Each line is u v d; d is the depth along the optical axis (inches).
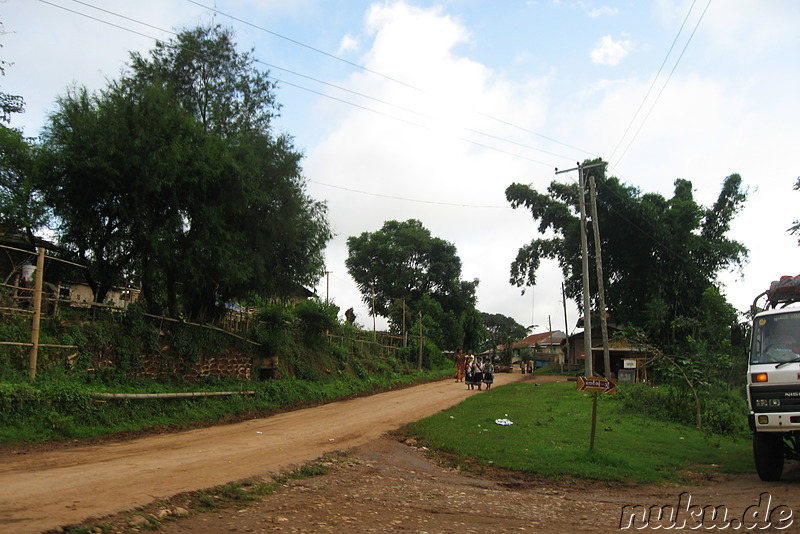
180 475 354.9
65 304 657.0
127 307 715.4
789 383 412.5
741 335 484.4
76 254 710.5
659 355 807.1
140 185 665.0
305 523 275.7
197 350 801.6
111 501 277.1
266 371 962.1
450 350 2229.3
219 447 487.2
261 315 1003.9
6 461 387.9
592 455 485.4
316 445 517.7
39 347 586.9
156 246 680.4
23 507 258.4
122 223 688.4
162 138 674.2
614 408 827.4
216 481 341.4
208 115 847.1
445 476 442.0
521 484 426.0
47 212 676.1
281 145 866.1
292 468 405.7
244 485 344.2
